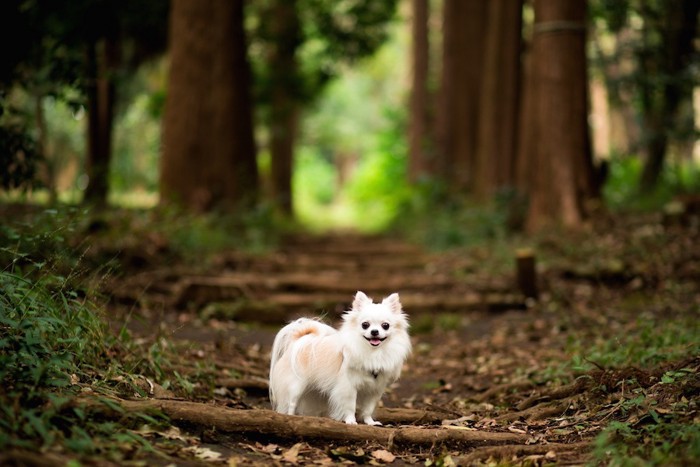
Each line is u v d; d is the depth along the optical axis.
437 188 22.67
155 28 19.42
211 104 16.42
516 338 9.38
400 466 4.88
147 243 11.47
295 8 24.36
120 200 18.84
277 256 14.58
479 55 23.70
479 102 23.75
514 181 19.08
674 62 16.83
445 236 16.58
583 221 13.83
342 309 11.09
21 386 4.52
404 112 37.38
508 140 19.14
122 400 4.94
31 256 7.43
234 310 10.07
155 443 4.61
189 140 16.19
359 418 5.77
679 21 16.80
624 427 4.86
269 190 27.83
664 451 4.34
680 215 12.66
